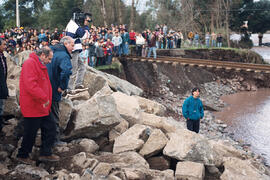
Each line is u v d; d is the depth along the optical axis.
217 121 15.40
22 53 8.68
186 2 39.12
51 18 35.78
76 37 6.48
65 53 4.58
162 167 5.44
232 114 17.42
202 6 40.34
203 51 28.38
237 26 45.50
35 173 4.07
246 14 45.00
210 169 5.37
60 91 4.64
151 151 5.39
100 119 5.17
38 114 4.09
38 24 37.41
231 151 6.76
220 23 39.94
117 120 5.36
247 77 29.06
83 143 5.14
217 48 29.61
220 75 28.53
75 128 5.16
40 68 4.06
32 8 37.91
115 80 10.53
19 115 5.52
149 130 5.99
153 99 19.02
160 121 6.86
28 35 16.58
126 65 19.69
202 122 15.15
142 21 44.38
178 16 40.38
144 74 20.75
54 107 4.79
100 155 5.05
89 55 15.99
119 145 5.39
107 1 38.03
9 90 5.61
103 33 18.84
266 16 44.28
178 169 4.93
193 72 25.97
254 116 16.91
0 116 5.01
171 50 24.81
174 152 5.29
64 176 4.04
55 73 4.55
